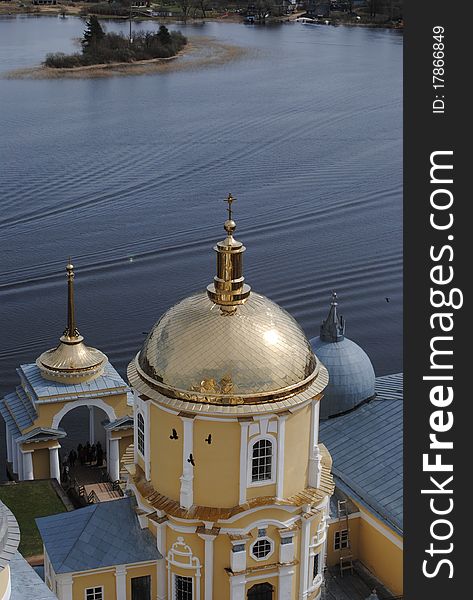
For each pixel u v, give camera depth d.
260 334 70.00
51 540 74.06
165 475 72.06
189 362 69.38
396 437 89.31
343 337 95.50
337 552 85.12
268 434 69.69
